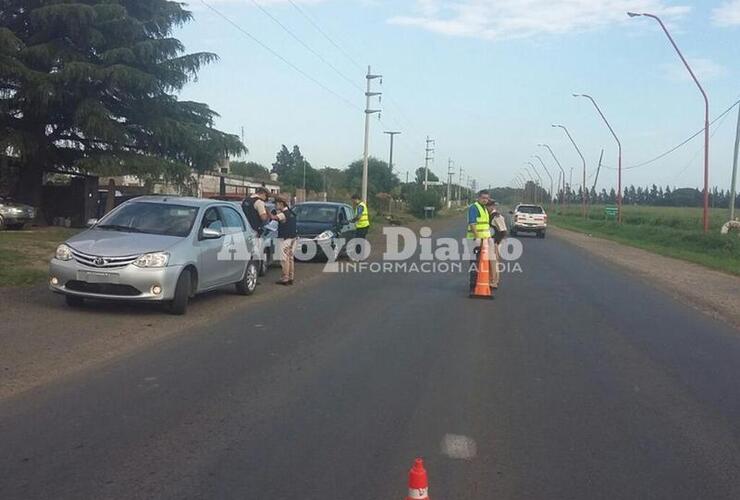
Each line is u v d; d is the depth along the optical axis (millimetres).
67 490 4887
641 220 64688
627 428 6551
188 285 11680
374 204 68312
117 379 7688
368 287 16250
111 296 10961
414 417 6695
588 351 9930
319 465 5441
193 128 31578
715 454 5910
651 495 5047
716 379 8531
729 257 32531
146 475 5176
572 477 5344
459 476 5312
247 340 9945
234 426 6297
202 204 12961
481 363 9000
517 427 6500
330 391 7492
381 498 4871
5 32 26297
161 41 29594
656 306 14789
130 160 29219
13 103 28344
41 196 30859
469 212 15211
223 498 4820
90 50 29578
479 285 14969
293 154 122000
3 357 8359
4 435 5910
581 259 27391
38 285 13844
